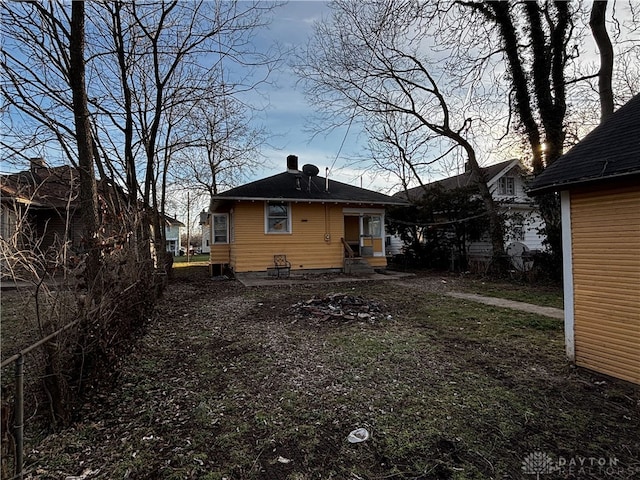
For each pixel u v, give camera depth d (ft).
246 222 41.45
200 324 20.10
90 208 15.37
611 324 11.86
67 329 9.15
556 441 8.34
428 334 17.54
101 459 7.79
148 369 13.17
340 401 10.48
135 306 14.82
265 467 7.48
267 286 34.50
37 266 9.02
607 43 29.58
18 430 6.69
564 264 13.55
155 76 26.14
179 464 7.59
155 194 34.71
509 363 13.56
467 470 7.27
